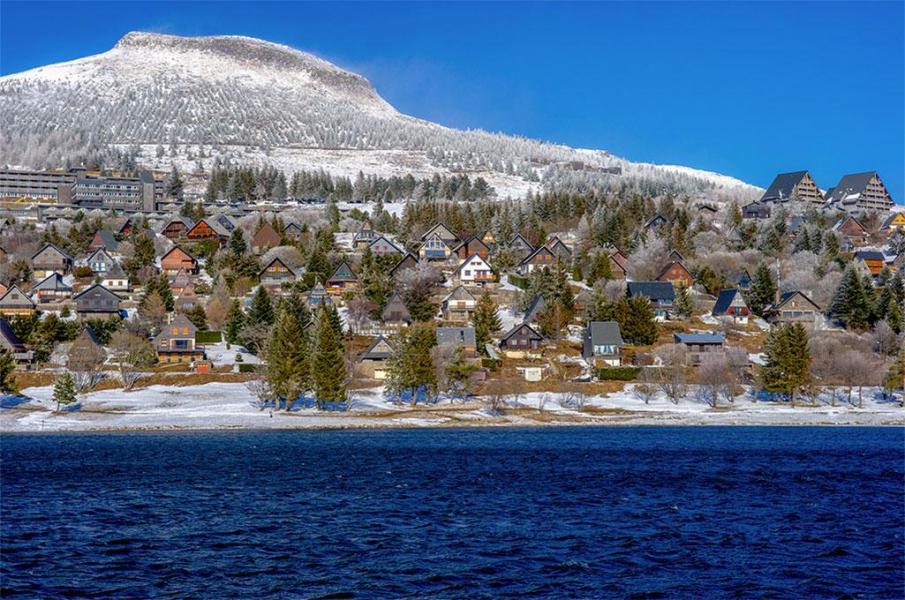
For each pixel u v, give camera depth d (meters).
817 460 96.38
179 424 126.12
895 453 102.25
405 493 75.94
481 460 96.06
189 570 51.53
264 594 47.44
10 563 51.94
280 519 65.19
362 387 150.50
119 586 48.41
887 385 148.75
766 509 69.31
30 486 77.50
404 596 47.22
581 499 73.44
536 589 48.38
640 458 98.12
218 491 76.25
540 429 128.62
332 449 104.81
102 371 150.25
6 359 135.38
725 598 47.12
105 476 83.50
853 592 48.19
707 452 103.31
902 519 65.69
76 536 58.88
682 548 56.84
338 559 54.03
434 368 142.62
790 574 51.31
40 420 126.31
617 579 50.22
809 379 147.88
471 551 55.94
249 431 123.75
